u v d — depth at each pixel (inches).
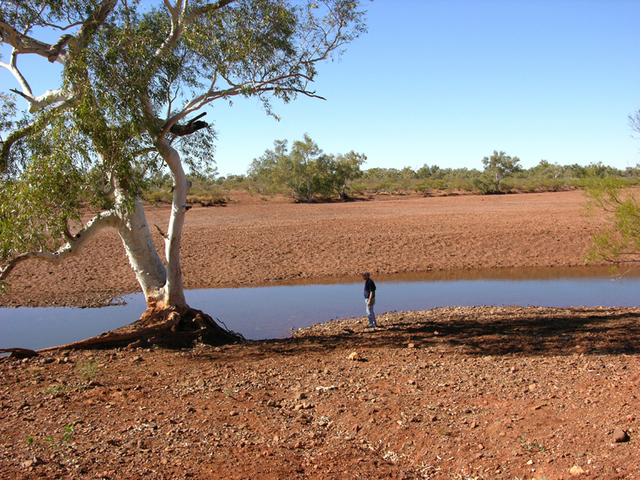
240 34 393.4
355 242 1029.2
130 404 257.3
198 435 216.2
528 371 296.7
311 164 2534.5
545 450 184.5
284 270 856.9
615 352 343.6
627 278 769.6
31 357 362.6
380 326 493.4
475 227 1170.0
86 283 781.3
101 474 176.2
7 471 176.9
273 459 193.8
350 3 403.5
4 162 361.4
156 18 411.8
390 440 212.7
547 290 699.4
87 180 352.8
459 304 626.5
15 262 355.3
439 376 298.5
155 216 1631.4
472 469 182.2
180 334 421.1
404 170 5408.5
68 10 374.6
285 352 390.6
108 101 344.2
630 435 183.0
